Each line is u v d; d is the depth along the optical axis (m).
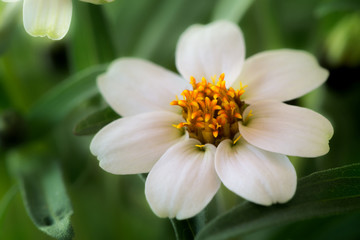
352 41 0.18
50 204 0.16
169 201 0.14
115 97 0.16
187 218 0.14
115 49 0.18
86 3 0.18
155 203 0.14
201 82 0.16
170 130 0.15
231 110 0.15
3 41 0.17
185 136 0.15
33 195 0.17
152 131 0.15
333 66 0.18
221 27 0.16
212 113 0.15
